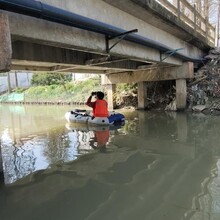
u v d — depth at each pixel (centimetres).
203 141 755
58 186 473
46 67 1082
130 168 551
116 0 689
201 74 1448
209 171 511
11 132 1029
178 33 1138
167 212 368
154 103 1538
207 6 2128
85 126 1098
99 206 394
